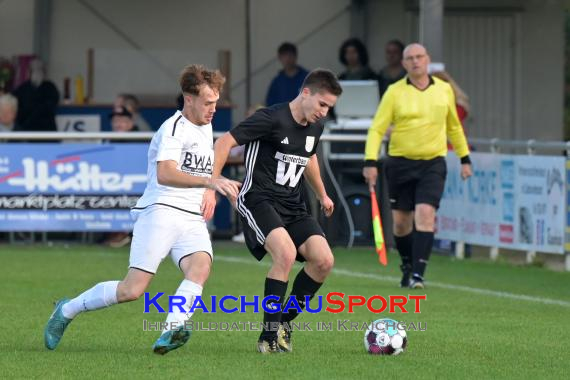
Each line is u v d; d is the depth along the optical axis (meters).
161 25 56.19
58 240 47.44
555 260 41.56
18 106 49.34
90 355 21.25
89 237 46.53
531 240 40.00
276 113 21.20
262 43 56.78
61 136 43.84
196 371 19.61
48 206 43.78
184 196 20.70
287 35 56.75
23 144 43.62
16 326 25.08
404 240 33.50
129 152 43.91
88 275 35.31
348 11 56.53
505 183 41.09
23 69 53.94
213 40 56.50
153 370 19.67
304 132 21.36
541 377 19.64
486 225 42.12
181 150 20.42
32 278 34.31
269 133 21.20
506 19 57.19
